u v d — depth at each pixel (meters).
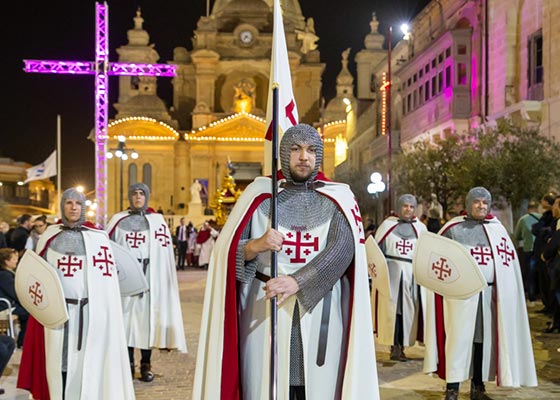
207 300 3.92
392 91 40.25
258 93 71.81
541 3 22.62
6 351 7.00
